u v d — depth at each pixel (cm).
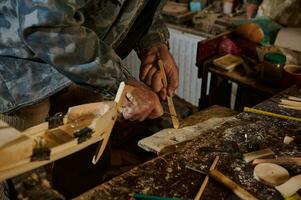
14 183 88
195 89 236
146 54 135
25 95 107
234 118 115
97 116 84
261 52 167
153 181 88
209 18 214
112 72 97
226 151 99
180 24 227
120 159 188
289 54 164
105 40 117
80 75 93
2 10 95
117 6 108
